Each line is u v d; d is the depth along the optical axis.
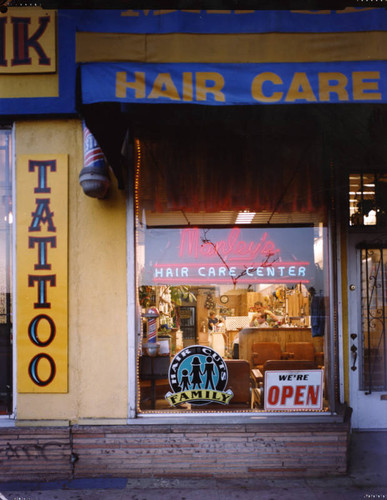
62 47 4.39
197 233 4.70
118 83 3.48
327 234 4.68
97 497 3.94
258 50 3.55
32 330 4.34
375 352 5.17
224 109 4.19
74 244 4.42
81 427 4.29
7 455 4.27
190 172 4.68
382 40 3.55
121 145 4.30
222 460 4.29
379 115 4.31
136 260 4.52
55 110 4.37
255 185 4.71
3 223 4.58
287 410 4.49
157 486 4.13
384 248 5.18
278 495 3.94
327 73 3.53
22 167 4.42
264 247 4.73
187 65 3.53
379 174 5.12
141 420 4.32
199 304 4.68
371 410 5.15
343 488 4.05
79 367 4.35
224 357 4.62
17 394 4.33
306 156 4.71
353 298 5.16
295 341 4.71
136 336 4.45
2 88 4.39
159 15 3.54
